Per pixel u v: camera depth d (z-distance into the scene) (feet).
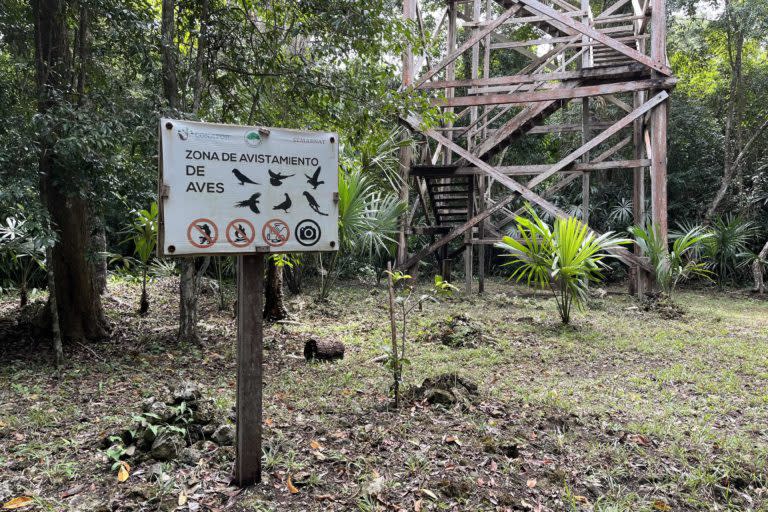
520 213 43.37
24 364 16.69
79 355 17.98
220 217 8.16
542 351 20.12
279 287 26.18
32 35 17.56
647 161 33.30
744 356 19.36
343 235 25.62
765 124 46.29
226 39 20.22
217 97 23.95
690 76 53.47
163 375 15.90
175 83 18.94
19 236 21.25
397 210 30.32
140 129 16.16
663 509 8.77
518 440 10.90
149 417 10.19
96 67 18.76
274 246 8.56
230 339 21.50
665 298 31.91
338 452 10.12
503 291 40.55
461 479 9.23
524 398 13.93
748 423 12.56
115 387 14.48
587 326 25.45
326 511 8.29
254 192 8.40
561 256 24.22
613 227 48.01
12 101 16.35
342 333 23.29
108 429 10.94
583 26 30.25
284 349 19.80
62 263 19.29
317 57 20.20
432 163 37.78
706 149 50.16
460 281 48.60
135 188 17.89
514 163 51.93
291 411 12.60
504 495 8.83
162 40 17.67
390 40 19.97
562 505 8.72
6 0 16.87
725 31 47.93
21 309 24.16
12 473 9.23
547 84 37.32
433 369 17.04
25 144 14.90
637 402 14.01
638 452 10.75
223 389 14.33
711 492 9.30
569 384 15.69
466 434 11.18
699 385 15.66
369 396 13.89
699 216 49.29
